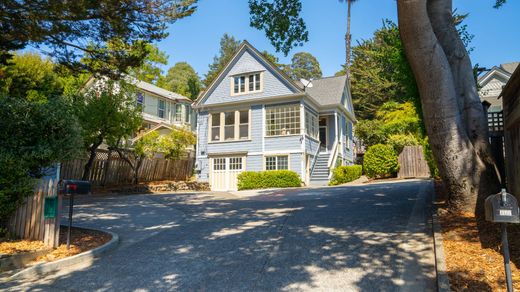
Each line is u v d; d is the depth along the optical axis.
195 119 39.53
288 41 11.27
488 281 4.13
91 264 6.00
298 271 5.12
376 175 21.81
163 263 5.86
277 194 15.53
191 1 9.88
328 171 22.70
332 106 24.88
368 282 4.61
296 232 7.41
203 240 7.28
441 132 7.15
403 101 37.81
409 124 26.30
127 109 18.08
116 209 12.27
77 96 17.17
